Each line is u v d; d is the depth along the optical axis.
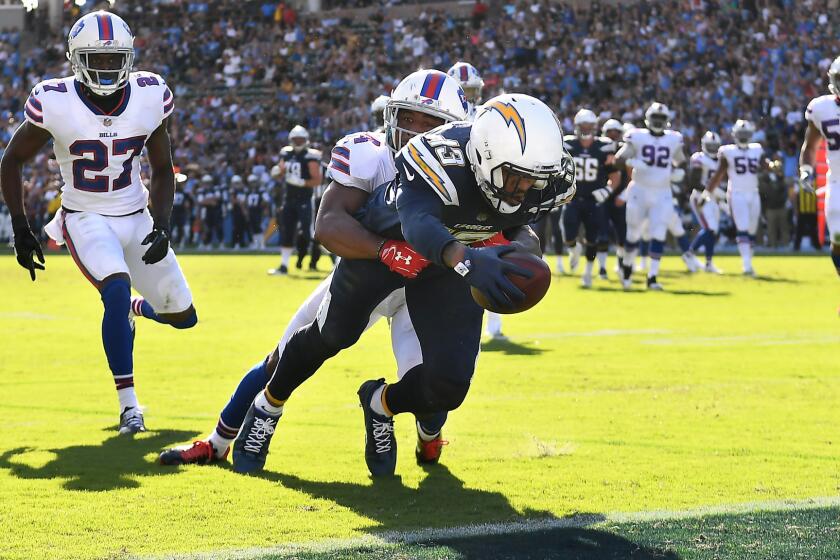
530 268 12.14
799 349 30.72
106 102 20.91
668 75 104.25
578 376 25.83
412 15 121.25
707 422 20.05
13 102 125.12
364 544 12.39
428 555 11.94
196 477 15.94
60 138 20.83
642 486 15.22
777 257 78.50
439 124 15.45
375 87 114.25
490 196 13.05
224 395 23.62
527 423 19.97
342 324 15.29
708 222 63.44
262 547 12.28
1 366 27.94
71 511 13.92
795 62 102.88
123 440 18.80
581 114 51.00
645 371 26.59
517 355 29.66
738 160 60.19
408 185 13.11
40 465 16.72
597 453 17.42
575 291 51.00
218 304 45.31
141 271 21.70
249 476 16.03
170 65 123.88
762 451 17.53
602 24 110.62
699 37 106.38
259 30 123.00
